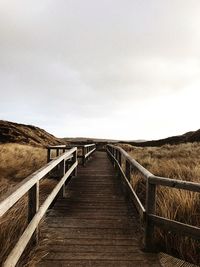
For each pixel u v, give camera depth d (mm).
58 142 55969
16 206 5273
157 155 17938
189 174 8680
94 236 5062
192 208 5289
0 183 7352
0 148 17484
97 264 4027
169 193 6141
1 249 3818
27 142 40656
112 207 6891
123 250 4508
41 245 4504
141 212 4781
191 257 4195
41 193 7816
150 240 4488
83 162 14781
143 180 8609
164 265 4020
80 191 8523
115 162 12406
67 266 3953
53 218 6027
